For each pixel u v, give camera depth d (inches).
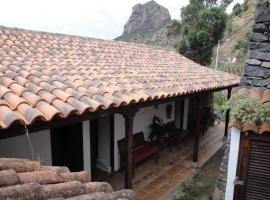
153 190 241.8
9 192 64.3
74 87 162.1
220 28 637.9
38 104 125.3
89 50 299.7
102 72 228.5
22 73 164.4
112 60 291.0
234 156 157.5
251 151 152.6
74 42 306.2
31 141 204.4
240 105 146.9
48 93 139.7
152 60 358.3
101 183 90.4
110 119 266.7
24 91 133.6
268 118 140.2
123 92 179.2
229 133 174.9
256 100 146.5
